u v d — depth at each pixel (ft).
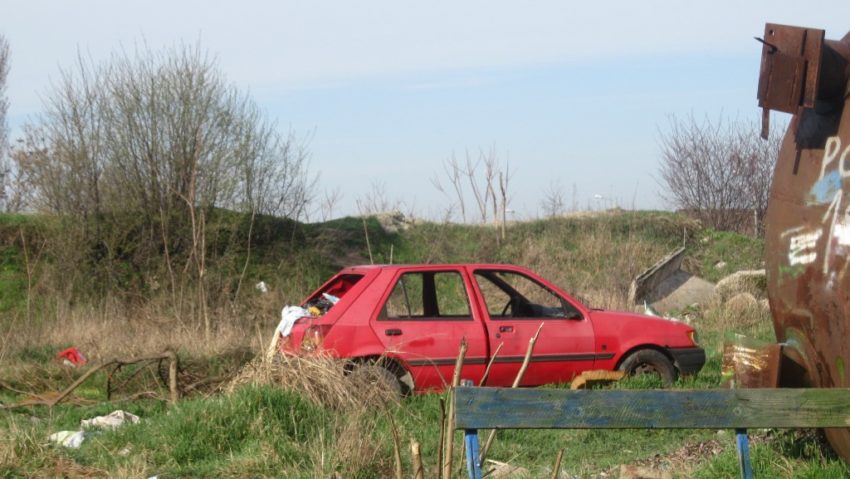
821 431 22.31
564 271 79.36
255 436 24.68
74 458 23.86
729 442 25.12
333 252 81.92
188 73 75.72
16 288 67.56
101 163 74.13
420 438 25.76
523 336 32.81
